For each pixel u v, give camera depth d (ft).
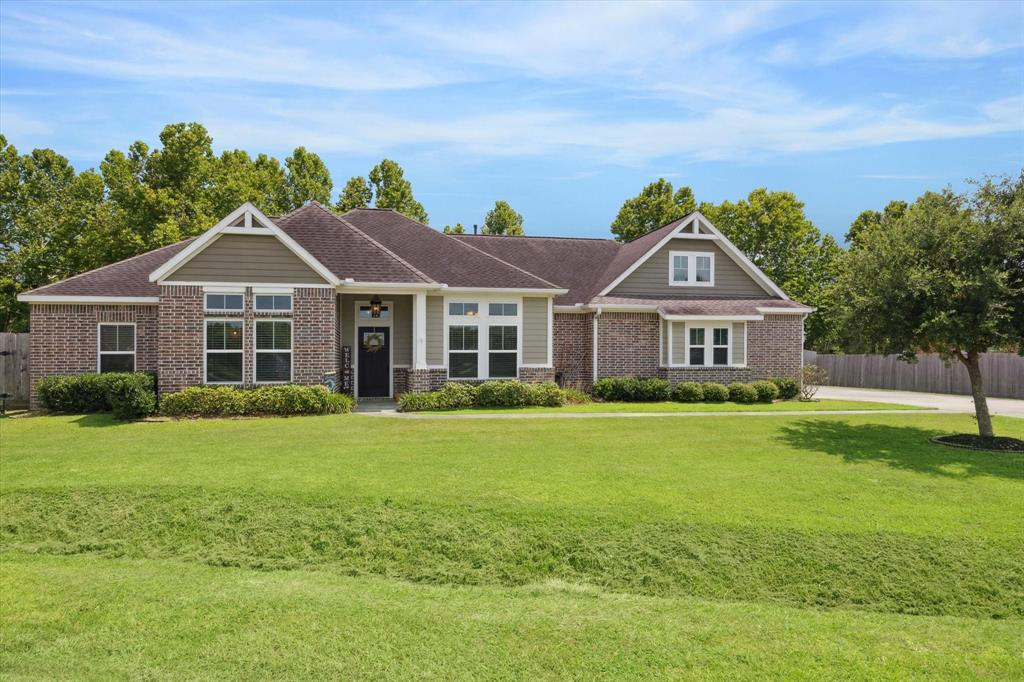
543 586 23.49
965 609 22.12
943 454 40.96
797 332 78.59
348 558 25.70
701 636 19.27
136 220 95.04
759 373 77.46
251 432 46.11
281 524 27.86
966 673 17.48
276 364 56.90
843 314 46.93
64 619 19.89
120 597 21.58
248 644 18.42
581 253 89.10
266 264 56.49
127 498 30.14
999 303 39.91
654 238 82.74
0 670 17.01
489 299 67.51
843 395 92.73
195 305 55.16
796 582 23.49
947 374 97.19
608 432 47.67
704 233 79.66
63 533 27.73
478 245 86.84
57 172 127.65
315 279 57.47
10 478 32.83
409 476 33.40
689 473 34.83
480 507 28.63
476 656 17.90
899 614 21.79
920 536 25.82
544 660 17.75
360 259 63.00
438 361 66.49
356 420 52.01
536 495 30.22
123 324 61.87
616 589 23.34
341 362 64.95
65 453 38.75
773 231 139.33
